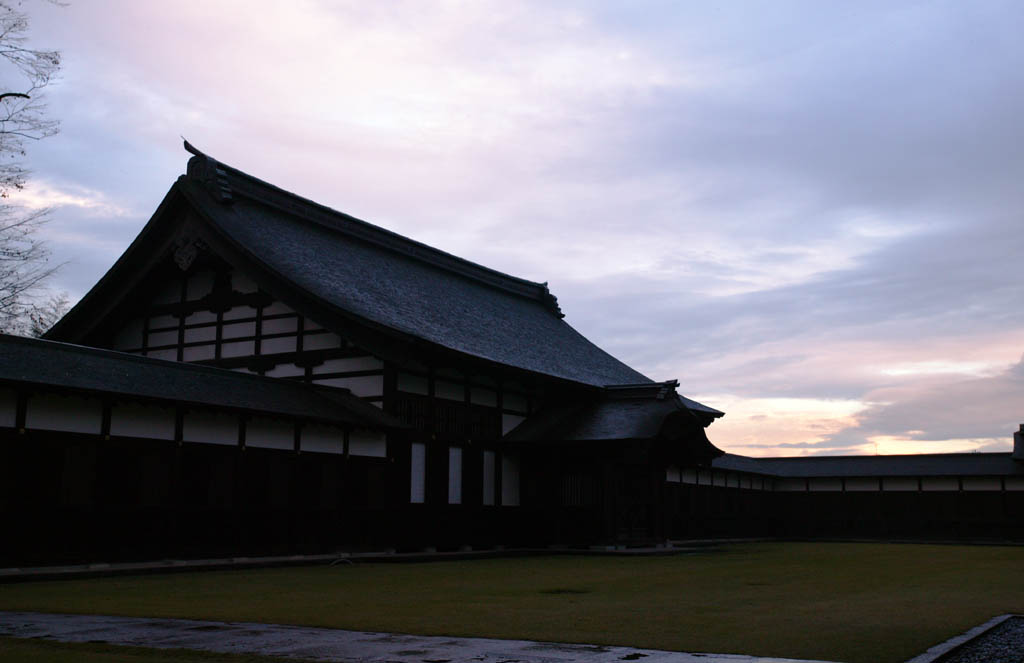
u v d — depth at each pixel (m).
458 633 10.21
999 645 9.73
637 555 27.56
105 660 8.24
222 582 16.55
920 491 49.34
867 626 10.92
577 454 29.92
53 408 17.48
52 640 9.54
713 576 19.11
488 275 41.78
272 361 27.41
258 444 21.58
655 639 9.84
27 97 20.66
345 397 25.44
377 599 13.77
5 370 16.89
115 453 18.52
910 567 22.67
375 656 8.70
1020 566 23.23
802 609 12.77
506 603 13.37
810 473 52.00
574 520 29.59
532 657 8.70
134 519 18.72
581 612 12.26
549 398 33.78
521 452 30.89
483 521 28.94
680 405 30.81
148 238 27.78
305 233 31.09
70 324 28.75
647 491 31.28
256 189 30.02
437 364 27.02
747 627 10.80
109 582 16.39
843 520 51.06
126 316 29.62
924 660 8.61
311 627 10.65
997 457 49.78
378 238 34.91
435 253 38.00
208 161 28.25
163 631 10.24
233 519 20.77
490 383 30.38
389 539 25.02
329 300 25.48
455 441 28.03
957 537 47.97
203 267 28.91
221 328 28.38
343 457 23.88
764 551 32.38
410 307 30.25
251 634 10.05
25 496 16.91
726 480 46.94
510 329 36.56
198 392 20.48
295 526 22.28
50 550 17.23
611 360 43.56
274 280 26.55
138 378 19.80
